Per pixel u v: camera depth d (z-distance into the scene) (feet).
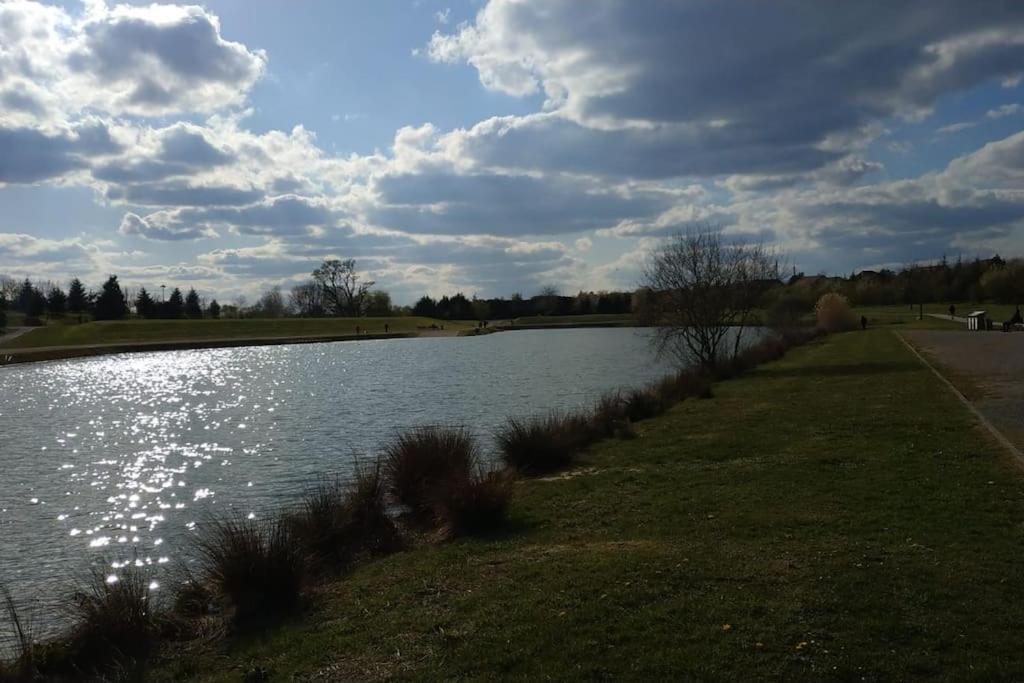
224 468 64.39
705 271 113.80
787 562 24.06
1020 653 17.24
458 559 28.63
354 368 181.78
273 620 24.67
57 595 34.09
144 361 231.91
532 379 134.92
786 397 73.97
